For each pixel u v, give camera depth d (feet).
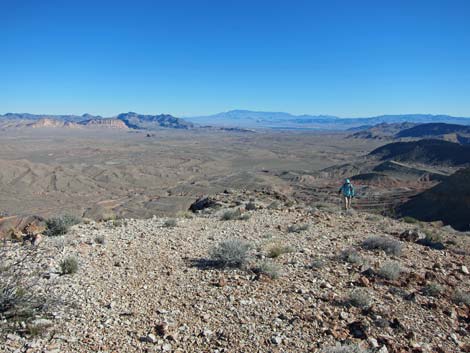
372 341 21.35
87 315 23.35
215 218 56.59
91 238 40.52
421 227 52.90
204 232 45.50
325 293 27.27
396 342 21.80
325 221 53.47
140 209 377.50
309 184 520.01
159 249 37.50
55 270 29.86
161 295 26.73
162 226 49.24
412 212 277.03
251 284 28.63
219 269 31.83
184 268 32.12
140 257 34.83
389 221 56.18
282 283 28.99
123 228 47.26
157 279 29.66
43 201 482.28
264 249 37.29
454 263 35.27
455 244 43.06
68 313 23.31
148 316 23.66
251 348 20.56
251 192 91.97
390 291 28.12
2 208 426.10
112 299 25.82
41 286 26.53
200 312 24.27
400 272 31.71
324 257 35.40
